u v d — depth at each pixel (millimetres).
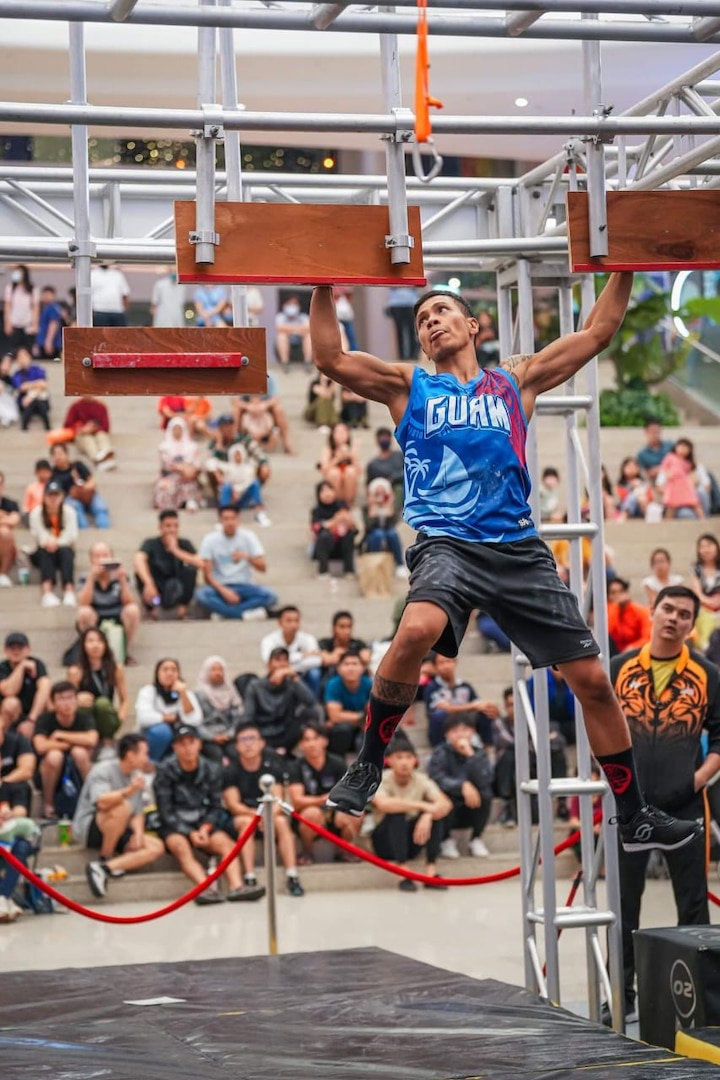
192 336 4699
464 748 9859
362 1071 4176
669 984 5074
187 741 9344
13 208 6359
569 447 6148
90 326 5355
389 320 16703
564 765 9930
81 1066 4266
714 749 6090
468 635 11750
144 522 12602
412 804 9625
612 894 5953
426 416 4004
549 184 6277
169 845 9281
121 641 10547
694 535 12977
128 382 4664
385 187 6492
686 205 4438
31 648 10891
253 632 11352
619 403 14430
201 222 4184
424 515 3973
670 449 13859
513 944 7961
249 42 9602
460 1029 4723
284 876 9633
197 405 13539
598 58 4977
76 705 9625
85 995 5406
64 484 12164
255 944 8023
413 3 3975
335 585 12062
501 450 3979
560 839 10031
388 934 8258
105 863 9188
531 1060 4270
